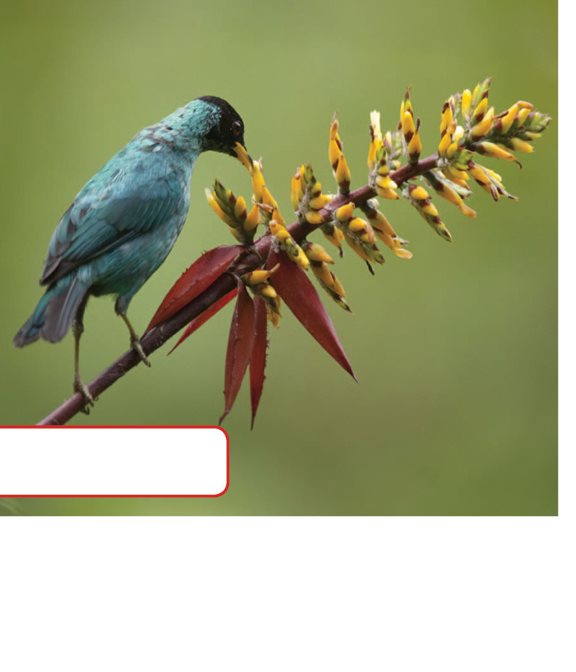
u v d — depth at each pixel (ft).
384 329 37.86
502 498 35.55
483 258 38.58
